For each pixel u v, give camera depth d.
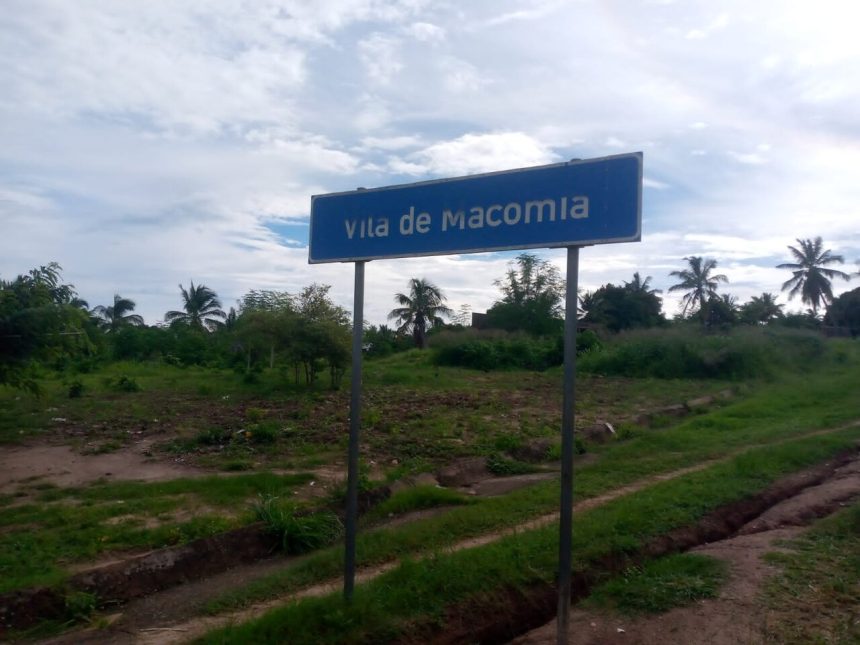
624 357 27.94
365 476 9.60
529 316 48.12
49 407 17.47
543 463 12.00
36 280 14.68
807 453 10.62
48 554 6.96
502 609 5.19
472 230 4.18
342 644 4.45
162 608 5.87
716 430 14.11
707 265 56.97
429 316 49.16
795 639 4.56
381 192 4.54
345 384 23.50
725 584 5.44
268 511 7.66
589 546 6.14
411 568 5.45
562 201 3.89
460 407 17.98
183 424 15.05
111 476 10.60
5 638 5.34
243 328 23.59
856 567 5.76
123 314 56.59
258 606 5.68
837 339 34.16
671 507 7.54
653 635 4.72
